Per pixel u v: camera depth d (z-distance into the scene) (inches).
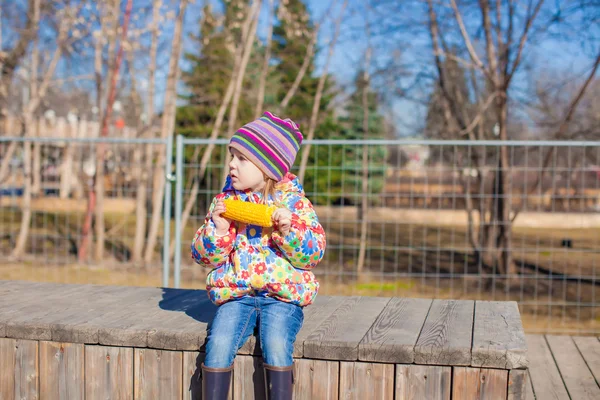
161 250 349.4
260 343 92.7
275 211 91.7
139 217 328.5
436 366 89.9
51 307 117.0
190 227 400.2
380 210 498.0
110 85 355.9
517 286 292.7
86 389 100.7
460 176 358.9
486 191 366.0
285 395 88.4
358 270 319.0
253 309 96.7
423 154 420.8
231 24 381.1
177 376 97.3
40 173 372.5
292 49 490.6
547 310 253.0
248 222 93.2
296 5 436.1
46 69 406.0
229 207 93.7
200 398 96.0
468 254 394.0
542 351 169.8
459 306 124.5
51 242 389.7
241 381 94.7
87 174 366.0
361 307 122.5
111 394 99.9
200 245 98.1
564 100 374.6
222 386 90.0
